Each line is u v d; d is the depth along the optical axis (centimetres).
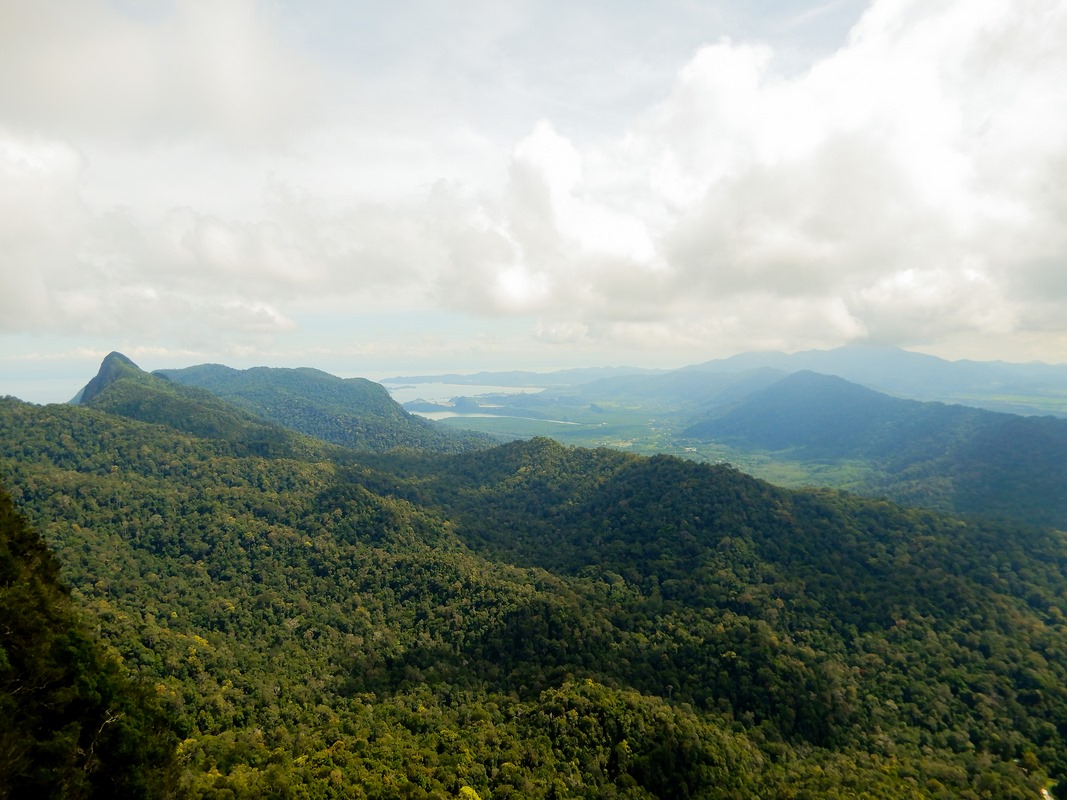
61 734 3206
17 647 3316
